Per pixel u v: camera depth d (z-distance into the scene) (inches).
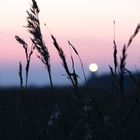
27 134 154.8
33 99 294.0
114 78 109.7
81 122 114.1
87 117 112.4
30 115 224.5
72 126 117.5
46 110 254.7
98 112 109.0
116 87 109.5
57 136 119.0
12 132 217.9
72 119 118.8
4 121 253.1
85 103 110.8
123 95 109.3
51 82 118.0
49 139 120.1
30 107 265.7
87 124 112.3
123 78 108.8
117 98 109.4
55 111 119.2
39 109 270.2
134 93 107.3
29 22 117.5
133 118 108.8
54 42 110.6
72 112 120.8
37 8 117.5
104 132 109.4
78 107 112.4
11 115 259.8
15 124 239.9
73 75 110.5
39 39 116.6
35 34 116.1
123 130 108.7
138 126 107.5
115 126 108.7
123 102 109.1
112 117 109.3
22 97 140.3
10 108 264.7
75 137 117.0
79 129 116.6
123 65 108.6
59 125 119.3
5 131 230.4
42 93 347.6
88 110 110.6
